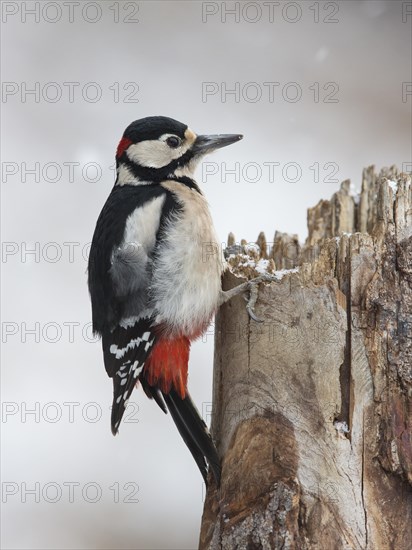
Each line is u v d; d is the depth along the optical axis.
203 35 13.73
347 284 6.80
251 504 6.66
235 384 7.12
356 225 9.80
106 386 11.64
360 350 6.71
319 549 6.42
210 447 7.24
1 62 13.09
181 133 9.07
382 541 6.46
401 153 13.02
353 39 13.71
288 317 6.89
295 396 6.79
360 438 6.62
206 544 6.95
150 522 10.71
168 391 7.82
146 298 8.01
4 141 12.75
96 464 11.06
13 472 10.92
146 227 8.20
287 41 13.73
